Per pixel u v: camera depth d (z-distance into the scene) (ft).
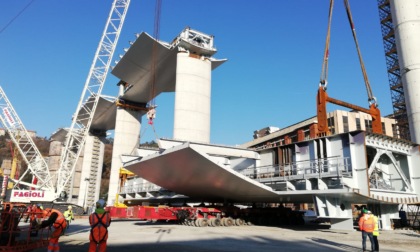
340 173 61.26
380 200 66.13
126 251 36.42
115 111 285.64
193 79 180.55
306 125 205.05
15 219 35.40
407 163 78.38
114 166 249.14
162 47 193.47
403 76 136.56
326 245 44.55
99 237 25.86
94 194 307.78
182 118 172.14
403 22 138.00
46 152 518.78
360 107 82.48
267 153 85.25
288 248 41.19
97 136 327.47
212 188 79.97
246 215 86.28
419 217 84.69
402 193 73.05
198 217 79.71
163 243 44.70
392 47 183.62
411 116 131.75
